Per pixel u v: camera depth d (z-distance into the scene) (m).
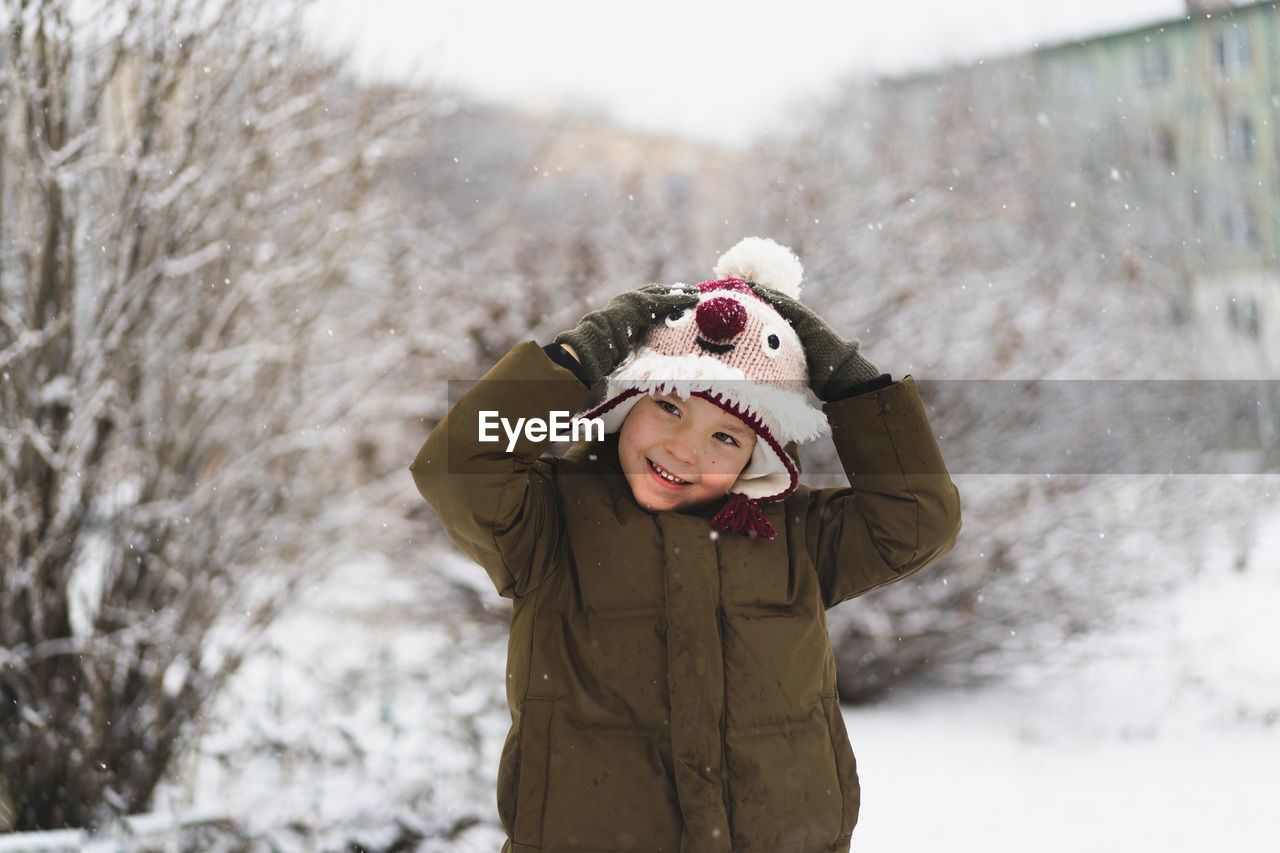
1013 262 9.61
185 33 4.15
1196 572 8.51
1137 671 6.96
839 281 7.76
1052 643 7.16
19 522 3.97
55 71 4.01
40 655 3.94
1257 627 7.59
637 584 2.05
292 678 5.09
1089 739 5.75
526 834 1.95
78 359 4.10
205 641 4.30
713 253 8.66
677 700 1.96
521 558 2.09
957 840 4.44
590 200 8.16
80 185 4.18
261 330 4.61
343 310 5.73
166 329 4.30
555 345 2.05
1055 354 7.55
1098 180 14.75
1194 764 5.30
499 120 9.12
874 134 11.61
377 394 5.84
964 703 6.63
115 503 4.23
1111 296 9.56
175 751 4.14
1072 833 4.48
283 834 3.61
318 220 4.72
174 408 4.29
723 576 2.08
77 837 3.45
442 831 3.70
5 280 4.14
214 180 4.31
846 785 2.13
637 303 2.12
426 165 6.22
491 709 4.32
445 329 6.77
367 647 5.98
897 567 2.21
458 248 6.75
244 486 4.46
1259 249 11.80
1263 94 11.52
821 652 2.15
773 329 2.11
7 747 3.88
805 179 8.55
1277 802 4.71
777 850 1.96
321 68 4.85
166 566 4.18
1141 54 16.36
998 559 6.81
